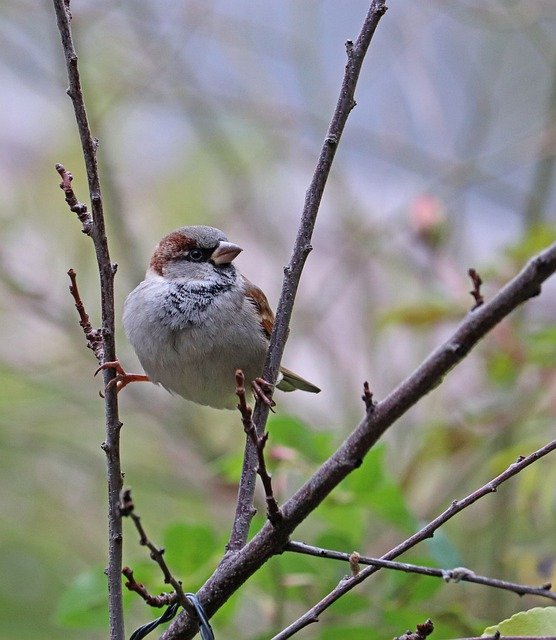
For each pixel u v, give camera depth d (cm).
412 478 877
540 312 1198
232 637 802
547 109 1196
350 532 696
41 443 1170
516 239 1043
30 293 1183
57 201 1302
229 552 489
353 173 1470
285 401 1191
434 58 1343
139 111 1415
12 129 1407
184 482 1130
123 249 1194
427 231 952
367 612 673
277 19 1370
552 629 457
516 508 895
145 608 787
